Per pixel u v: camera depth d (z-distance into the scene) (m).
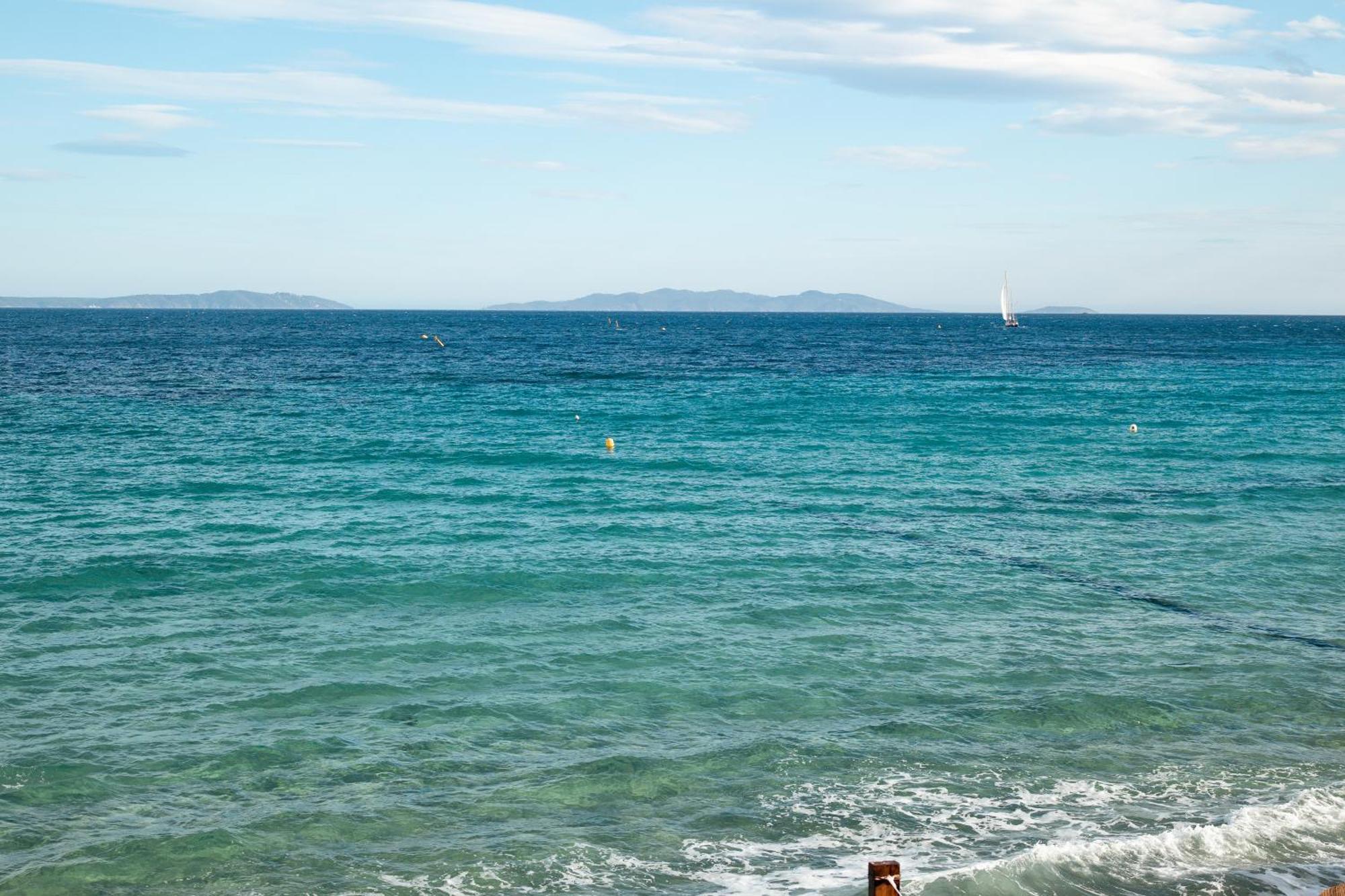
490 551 28.53
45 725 17.11
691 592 25.23
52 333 167.25
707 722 17.84
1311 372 99.69
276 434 49.75
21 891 12.68
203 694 18.56
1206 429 55.72
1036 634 22.52
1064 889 12.89
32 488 35.78
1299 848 13.85
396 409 61.03
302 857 13.55
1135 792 15.50
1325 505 36.19
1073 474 42.25
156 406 59.81
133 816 14.42
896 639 22.06
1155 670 20.38
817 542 30.22
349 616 22.98
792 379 88.00
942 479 40.81
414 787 15.41
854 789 15.54
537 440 49.59
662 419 58.22
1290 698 19.06
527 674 19.81
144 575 25.70
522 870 13.34
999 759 16.56
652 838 14.15
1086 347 155.38
